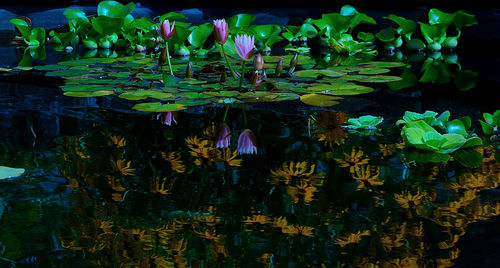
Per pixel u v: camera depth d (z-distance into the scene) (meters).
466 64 3.15
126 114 1.97
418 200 1.23
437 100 2.26
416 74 2.85
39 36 3.94
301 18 5.04
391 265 0.93
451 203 1.21
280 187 1.30
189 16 5.39
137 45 3.77
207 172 1.41
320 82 2.57
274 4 5.97
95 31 3.87
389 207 1.19
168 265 0.93
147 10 5.75
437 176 1.38
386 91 2.43
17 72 2.82
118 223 1.10
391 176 1.39
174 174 1.39
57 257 0.96
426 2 5.50
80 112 1.99
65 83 2.52
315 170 1.43
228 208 1.18
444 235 1.04
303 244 1.01
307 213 1.16
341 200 1.23
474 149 1.62
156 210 1.17
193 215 1.14
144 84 2.49
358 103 2.18
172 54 3.53
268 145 1.64
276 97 2.25
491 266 0.92
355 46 3.67
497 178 1.37
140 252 0.98
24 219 1.11
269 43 3.76
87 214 1.14
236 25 3.71
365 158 1.52
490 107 2.13
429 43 3.75
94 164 1.45
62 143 1.63
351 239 1.03
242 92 2.34
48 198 1.23
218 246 1.00
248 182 1.34
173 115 1.97
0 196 1.23
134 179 1.35
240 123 1.88
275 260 0.94
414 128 1.62
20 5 5.95
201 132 1.76
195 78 2.65
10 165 1.43
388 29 3.78
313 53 3.72
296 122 1.89
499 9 5.31
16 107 2.05
